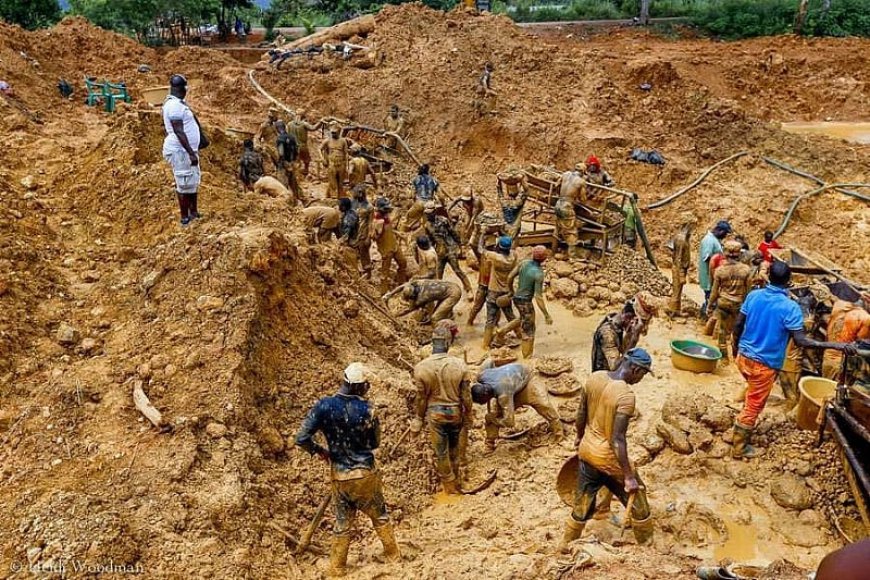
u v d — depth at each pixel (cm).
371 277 1509
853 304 1058
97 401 846
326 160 1845
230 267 961
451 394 875
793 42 3647
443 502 905
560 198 1560
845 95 3194
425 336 1305
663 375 1202
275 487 822
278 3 4334
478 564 735
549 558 708
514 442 1015
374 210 1461
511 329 1293
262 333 948
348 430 702
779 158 2352
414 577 715
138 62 2633
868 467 825
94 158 1477
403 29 2798
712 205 2089
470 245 1459
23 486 732
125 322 988
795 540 843
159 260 1045
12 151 1509
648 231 2050
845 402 852
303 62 2659
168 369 874
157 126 1529
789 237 1989
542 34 4006
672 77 2789
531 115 2447
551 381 1152
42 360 925
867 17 3862
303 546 757
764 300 919
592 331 1366
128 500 720
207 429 814
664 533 849
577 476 795
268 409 906
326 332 1051
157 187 1303
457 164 2381
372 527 828
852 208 2097
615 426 723
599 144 2336
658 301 1456
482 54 2675
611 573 659
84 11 3500
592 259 1582
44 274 1069
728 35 3959
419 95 2505
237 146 1847
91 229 1266
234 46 3669
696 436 996
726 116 2520
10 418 840
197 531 707
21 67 2166
